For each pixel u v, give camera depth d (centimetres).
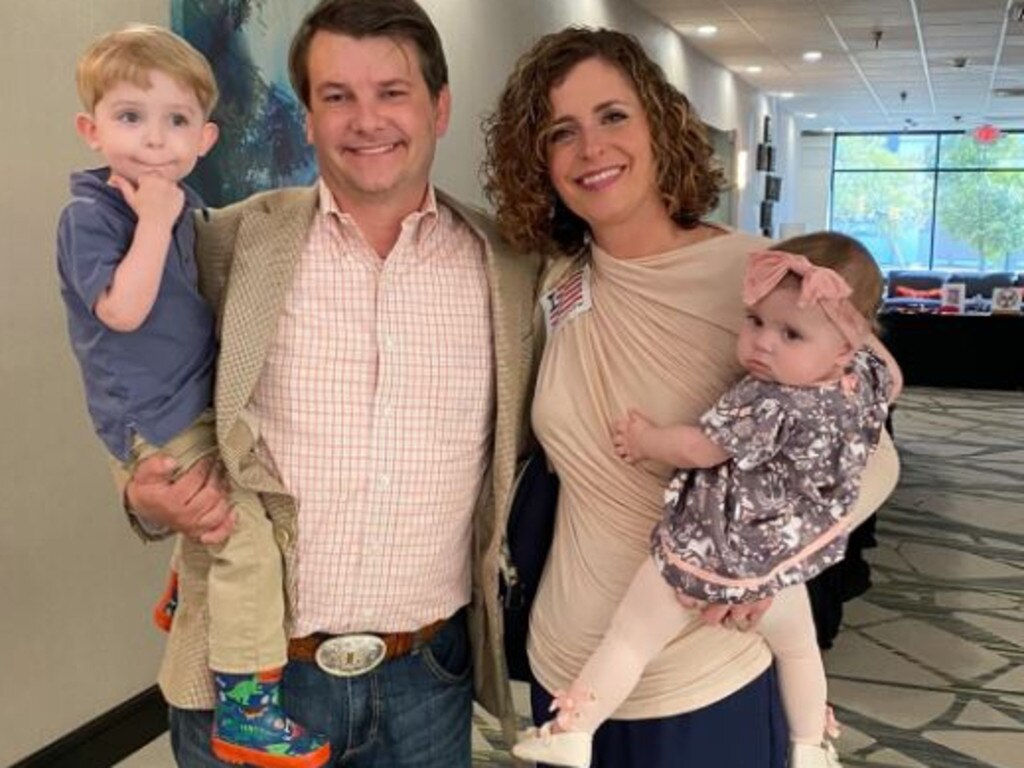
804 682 177
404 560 165
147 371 150
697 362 167
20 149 282
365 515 161
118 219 145
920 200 1898
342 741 169
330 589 163
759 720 173
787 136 1678
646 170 169
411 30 158
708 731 167
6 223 280
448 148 552
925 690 401
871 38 1011
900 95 1439
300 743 161
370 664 167
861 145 1916
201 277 162
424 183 167
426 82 161
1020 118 1686
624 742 172
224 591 156
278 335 158
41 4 286
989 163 1845
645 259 171
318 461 159
